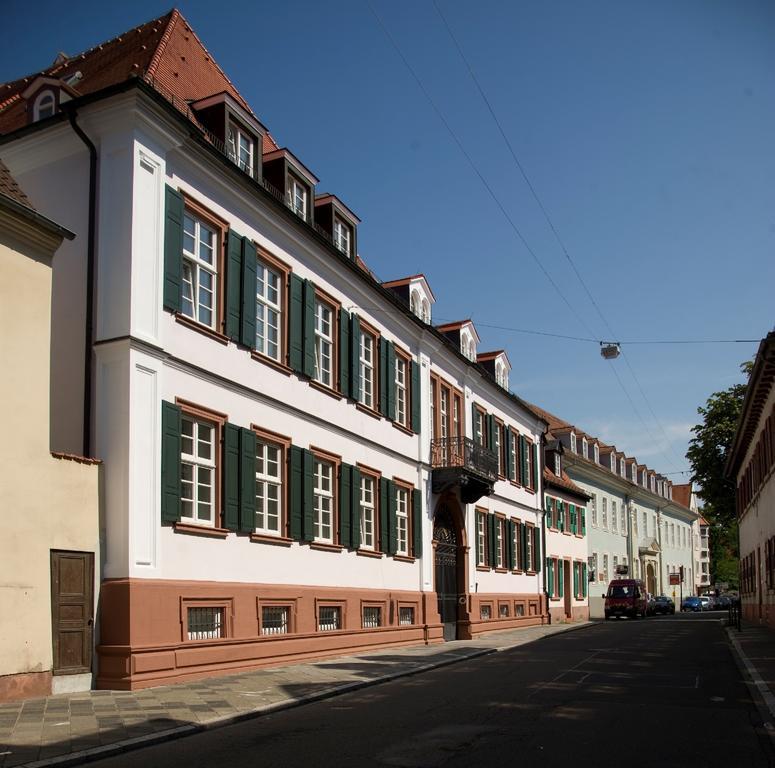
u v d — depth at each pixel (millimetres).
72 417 14953
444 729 10789
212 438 16875
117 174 15312
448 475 28016
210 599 16031
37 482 13078
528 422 40750
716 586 91750
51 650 13031
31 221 13164
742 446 41125
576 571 48156
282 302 19766
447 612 29047
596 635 31359
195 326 16344
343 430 22094
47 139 16000
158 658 14398
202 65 21156
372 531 23906
